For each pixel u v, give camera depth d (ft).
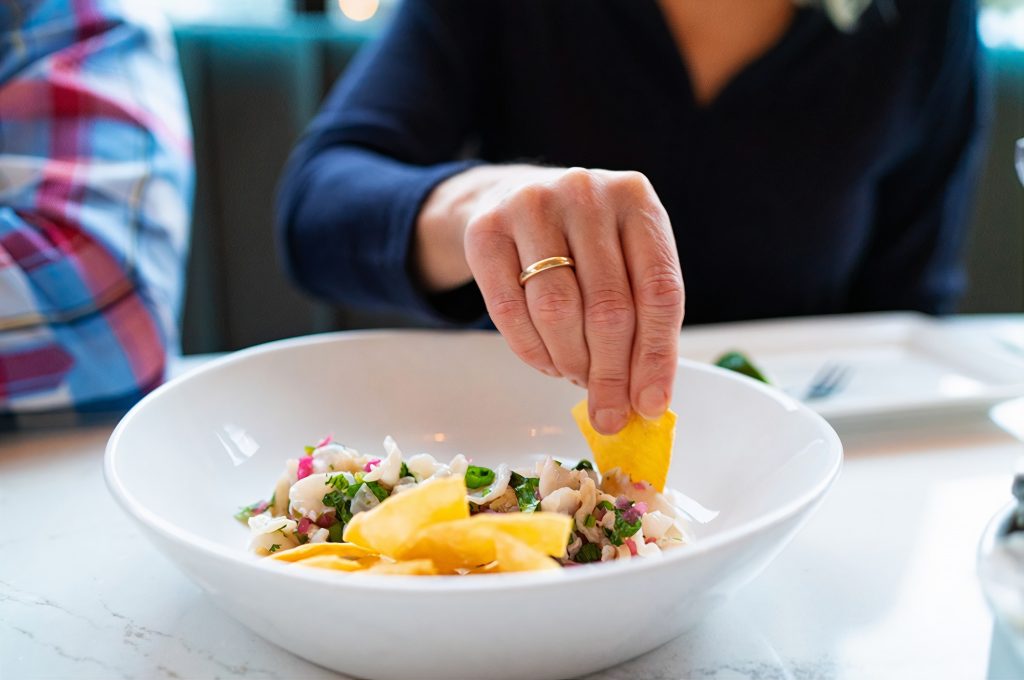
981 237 4.82
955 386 2.23
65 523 1.60
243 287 4.13
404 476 1.48
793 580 1.47
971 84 3.16
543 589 1.13
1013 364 2.27
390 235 2.15
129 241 2.31
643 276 1.49
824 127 2.92
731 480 1.62
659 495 1.53
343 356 1.83
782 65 2.85
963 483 1.75
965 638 1.37
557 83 2.94
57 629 1.36
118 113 2.48
